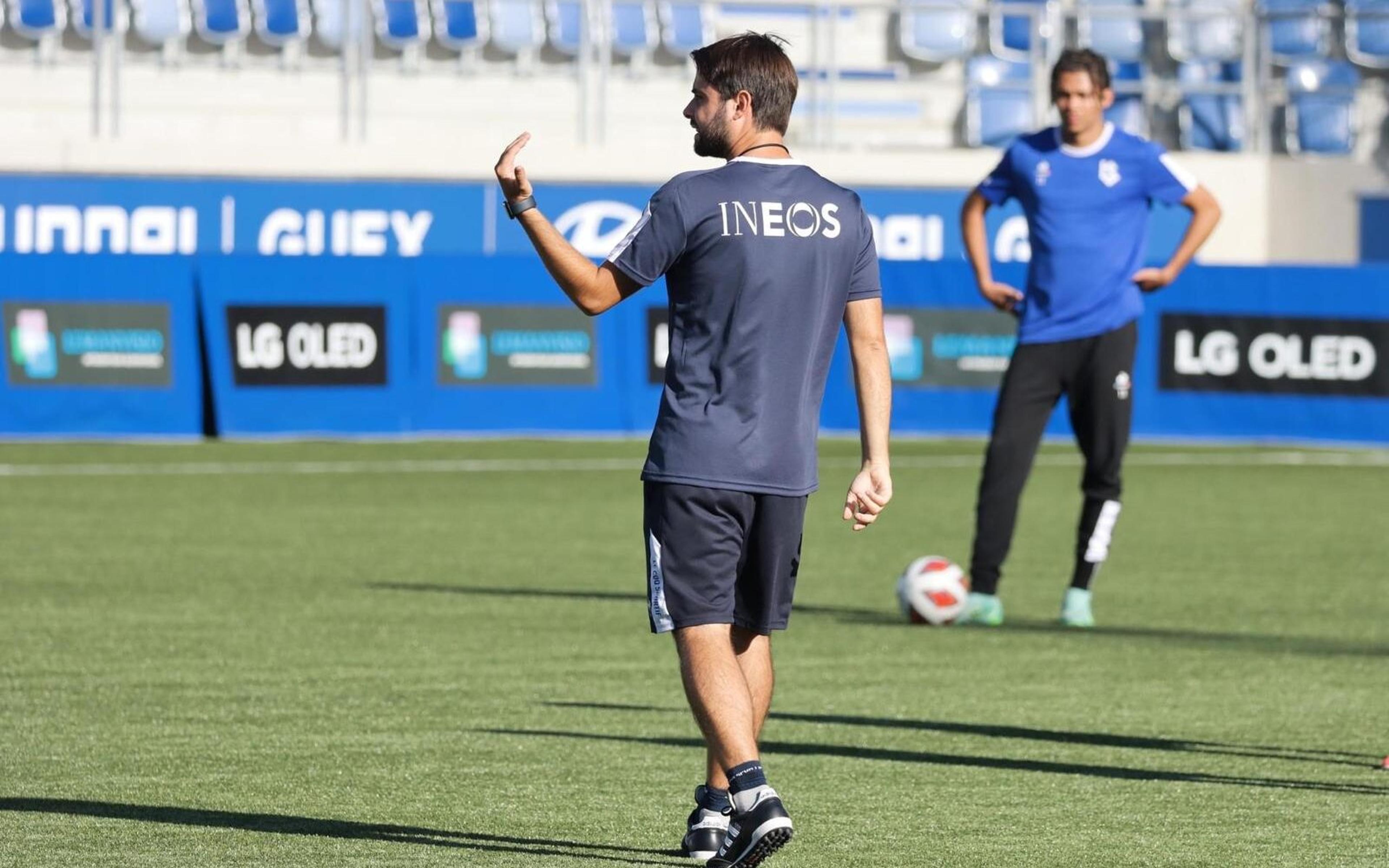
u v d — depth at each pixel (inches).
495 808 464.8
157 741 543.2
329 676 654.5
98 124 1968.5
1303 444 1621.6
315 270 1606.8
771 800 358.6
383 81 2098.9
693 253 378.9
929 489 1332.4
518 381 1628.9
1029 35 2198.6
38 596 830.5
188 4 2052.2
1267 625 801.6
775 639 758.5
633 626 775.7
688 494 377.4
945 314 1657.2
